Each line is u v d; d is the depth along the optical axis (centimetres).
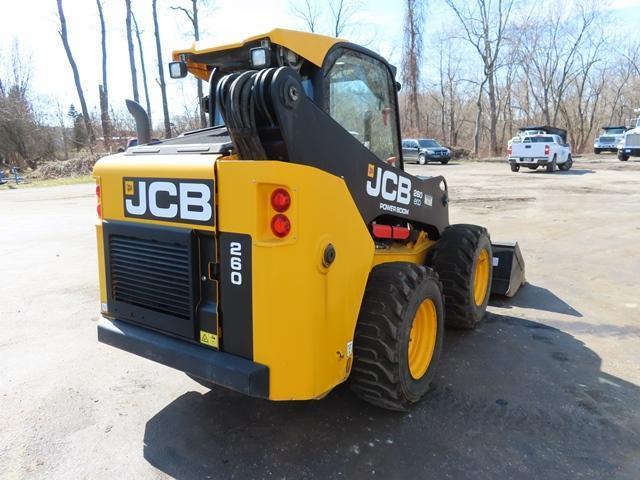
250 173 252
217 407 347
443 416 333
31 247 880
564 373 395
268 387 262
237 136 253
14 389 372
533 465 283
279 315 256
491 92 3925
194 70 367
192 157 279
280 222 251
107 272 327
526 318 516
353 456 292
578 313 530
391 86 382
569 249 820
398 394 315
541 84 4512
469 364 410
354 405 347
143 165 296
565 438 309
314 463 286
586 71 4466
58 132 3725
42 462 289
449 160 3244
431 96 5097
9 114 3388
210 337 280
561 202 1367
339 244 273
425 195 409
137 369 405
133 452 298
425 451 296
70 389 373
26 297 593
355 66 340
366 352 307
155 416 337
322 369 268
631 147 2945
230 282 269
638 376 390
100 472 280
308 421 329
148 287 306
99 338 324
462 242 449
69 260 782
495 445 302
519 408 343
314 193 254
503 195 1536
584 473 277
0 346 451
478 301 492
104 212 325
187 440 310
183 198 279
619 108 5384
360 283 295
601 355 428
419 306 326
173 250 288
